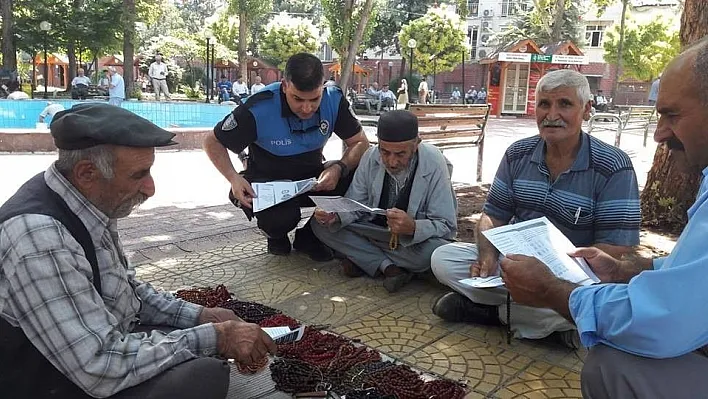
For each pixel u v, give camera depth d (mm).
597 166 2895
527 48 28562
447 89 45438
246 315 3271
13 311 1609
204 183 7707
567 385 2633
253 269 4176
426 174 3723
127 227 5289
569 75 2812
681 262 1568
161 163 9383
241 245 4762
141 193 1789
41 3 25062
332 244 4012
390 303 3582
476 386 2611
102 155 1668
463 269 3193
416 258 3764
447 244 3420
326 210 3543
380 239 3842
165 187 7344
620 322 1640
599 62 42594
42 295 1585
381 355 2893
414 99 36562
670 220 5414
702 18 5152
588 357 1788
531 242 2543
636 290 1614
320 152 4363
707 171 1647
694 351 1667
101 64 43594
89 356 1617
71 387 1734
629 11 36625
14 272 1586
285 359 2756
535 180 3068
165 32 57750
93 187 1722
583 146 2932
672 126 1646
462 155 11195
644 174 9008
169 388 1759
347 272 4027
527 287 2061
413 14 41438
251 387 2531
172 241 4828
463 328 3232
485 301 3123
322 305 3525
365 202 3959
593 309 1745
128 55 26359
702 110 1572
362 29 17688
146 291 2293
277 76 46250
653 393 1626
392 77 48250
